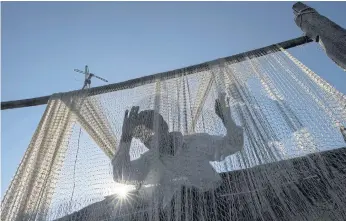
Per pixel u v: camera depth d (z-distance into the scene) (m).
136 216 2.03
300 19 3.34
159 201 2.06
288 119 2.38
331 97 2.37
